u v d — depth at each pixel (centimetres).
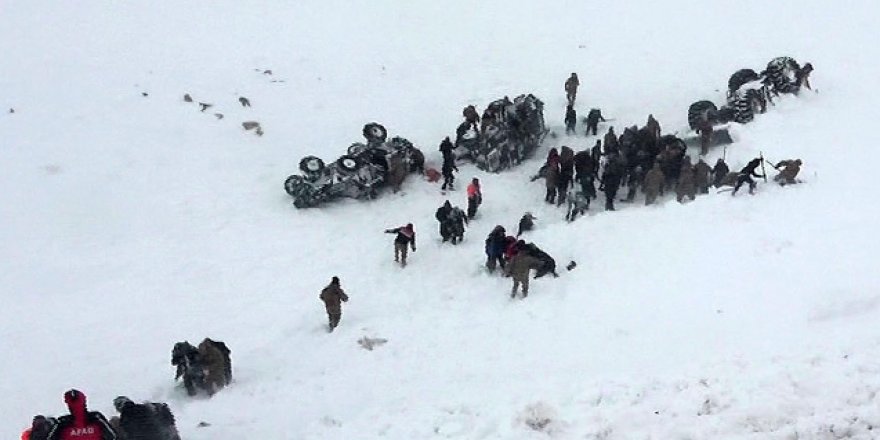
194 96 2639
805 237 1708
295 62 2869
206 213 2202
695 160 2302
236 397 1474
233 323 1803
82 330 1762
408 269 2002
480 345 1570
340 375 1519
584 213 2162
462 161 2466
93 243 2055
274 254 2069
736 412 1048
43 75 2670
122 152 2367
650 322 1523
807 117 2402
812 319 1380
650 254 1811
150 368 1630
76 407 1002
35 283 1905
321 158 2430
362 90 2748
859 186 1955
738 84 2544
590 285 1738
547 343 1521
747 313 1468
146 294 1895
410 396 1364
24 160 2292
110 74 2705
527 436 1068
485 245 1994
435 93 2736
